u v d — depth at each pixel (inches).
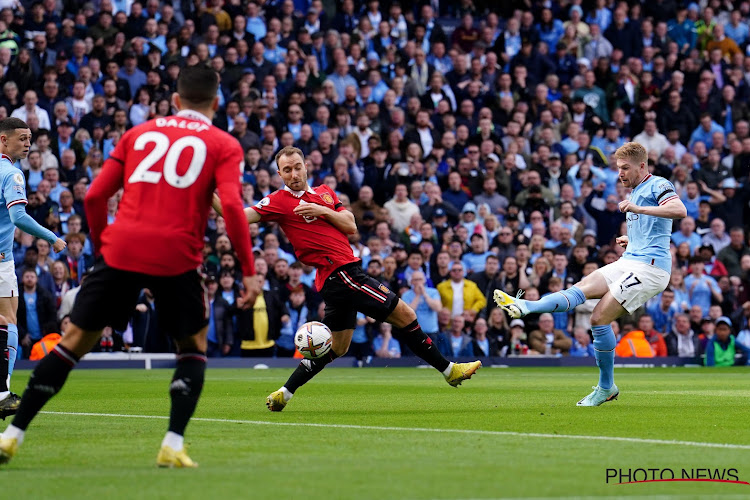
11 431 561.9
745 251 2480.3
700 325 2301.9
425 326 2130.9
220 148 578.2
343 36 2706.7
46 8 2474.2
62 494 462.3
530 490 471.5
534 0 3034.0
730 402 1078.4
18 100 2295.8
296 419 866.8
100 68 2433.6
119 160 588.1
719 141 2773.1
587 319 2261.3
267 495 456.4
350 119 2536.9
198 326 573.0
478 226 2383.1
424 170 2496.3
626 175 1026.1
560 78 2883.9
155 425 808.9
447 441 682.2
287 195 981.8
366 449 636.1
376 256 2199.8
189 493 462.6
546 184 2571.4
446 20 3031.5
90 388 1366.9
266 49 2605.8
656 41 3041.3
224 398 1144.2
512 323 2215.8
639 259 1012.5
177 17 2596.0
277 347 2098.9
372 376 1755.7
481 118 2625.5
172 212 568.4
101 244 580.4
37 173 2181.3
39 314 1945.1
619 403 1058.1
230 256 2063.2
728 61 3065.9
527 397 1160.8
